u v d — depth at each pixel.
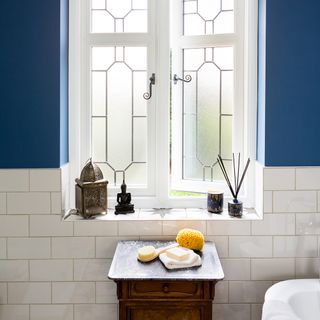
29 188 2.41
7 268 2.44
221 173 2.74
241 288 2.45
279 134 2.38
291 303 2.11
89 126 2.69
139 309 1.99
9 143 2.40
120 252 2.23
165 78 2.67
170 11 2.73
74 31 2.61
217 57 2.71
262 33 2.46
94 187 2.46
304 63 2.37
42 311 2.46
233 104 2.69
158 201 2.68
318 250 2.42
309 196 2.40
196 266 2.05
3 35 2.38
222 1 2.69
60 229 2.42
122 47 2.69
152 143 2.70
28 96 2.39
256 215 2.51
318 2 2.35
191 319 1.99
